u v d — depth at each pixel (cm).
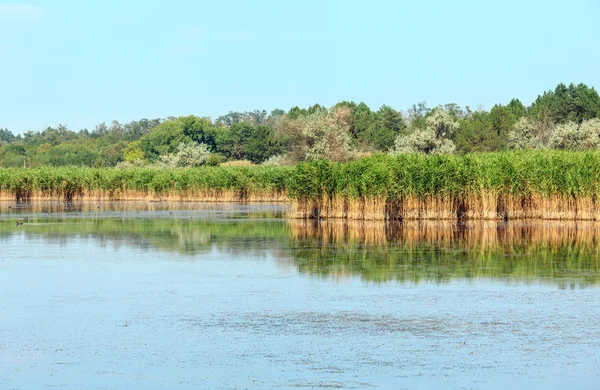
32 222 6253
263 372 1991
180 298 2939
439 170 5822
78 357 2145
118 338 2344
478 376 1950
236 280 3328
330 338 2323
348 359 2102
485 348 2206
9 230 5556
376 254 4072
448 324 2486
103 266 3759
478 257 3931
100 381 1934
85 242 4784
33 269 3669
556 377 1942
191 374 1981
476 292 3014
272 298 2927
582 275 3378
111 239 4944
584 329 2414
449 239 4728
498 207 5975
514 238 4750
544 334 2358
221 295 2991
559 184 5716
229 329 2442
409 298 2908
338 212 6203
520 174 5809
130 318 2606
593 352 2162
